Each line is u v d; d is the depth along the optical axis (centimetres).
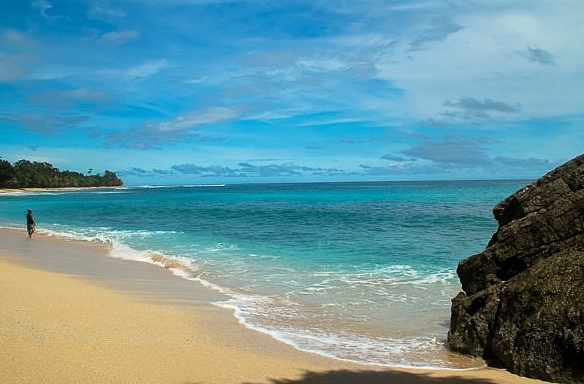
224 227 3428
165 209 5734
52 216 4925
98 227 3656
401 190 11338
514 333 825
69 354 822
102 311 1145
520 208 1077
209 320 1116
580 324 730
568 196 941
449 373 804
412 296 1365
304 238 2727
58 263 1956
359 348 938
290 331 1045
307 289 1462
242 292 1429
